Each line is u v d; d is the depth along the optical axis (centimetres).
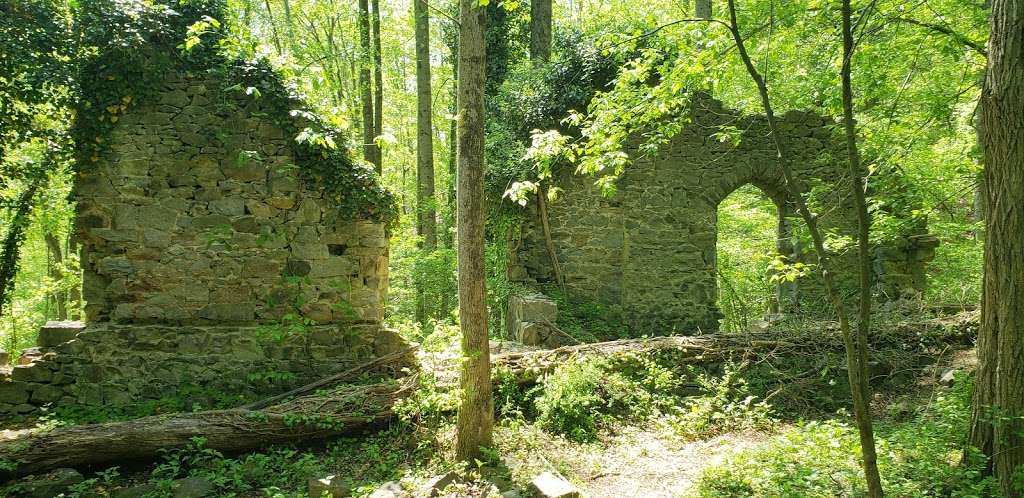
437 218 1573
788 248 1040
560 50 1027
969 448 433
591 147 557
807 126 1024
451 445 530
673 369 699
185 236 679
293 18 1404
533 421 616
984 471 423
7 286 774
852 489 421
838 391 698
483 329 503
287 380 685
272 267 693
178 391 667
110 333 664
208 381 675
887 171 715
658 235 1003
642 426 620
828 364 708
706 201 1014
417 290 1265
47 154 676
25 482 470
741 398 684
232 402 657
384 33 1583
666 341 726
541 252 1000
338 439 582
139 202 671
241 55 653
